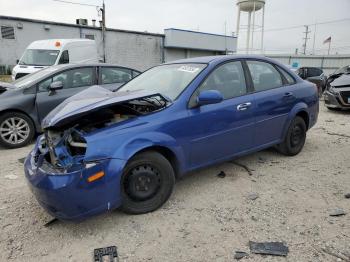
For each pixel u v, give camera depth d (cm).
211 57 421
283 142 482
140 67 2830
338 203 344
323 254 258
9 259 263
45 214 333
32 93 602
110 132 297
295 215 320
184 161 349
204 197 364
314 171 440
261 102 422
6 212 338
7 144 576
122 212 332
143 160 314
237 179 414
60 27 2273
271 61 469
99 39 2517
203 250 269
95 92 379
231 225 305
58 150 288
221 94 371
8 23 2053
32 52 1222
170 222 313
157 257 262
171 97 360
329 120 848
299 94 484
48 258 264
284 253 260
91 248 277
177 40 2964
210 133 367
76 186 269
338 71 1249
